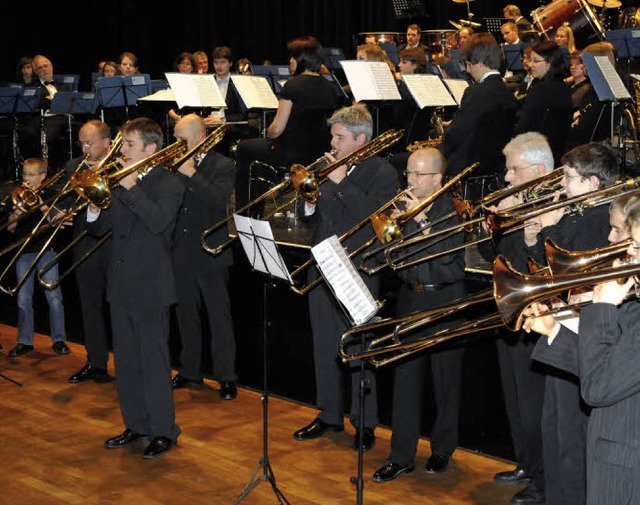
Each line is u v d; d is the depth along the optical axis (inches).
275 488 151.3
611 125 231.9
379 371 196.9
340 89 276.7
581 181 131.5
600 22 323.3
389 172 173.8
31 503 159.0
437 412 170.4
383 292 189.2
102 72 396.2
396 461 169.2
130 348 181.0
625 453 98.6
